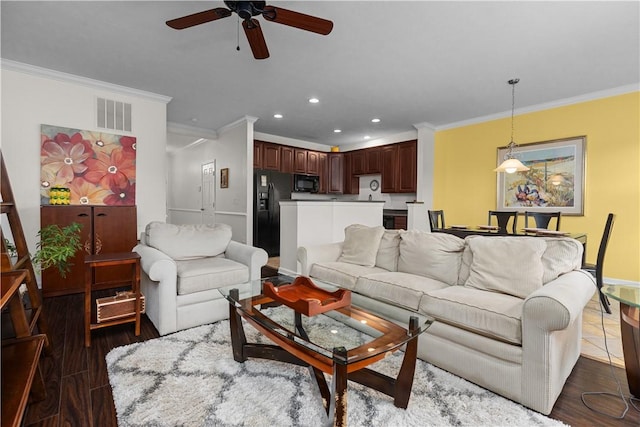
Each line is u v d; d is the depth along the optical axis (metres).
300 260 3.01
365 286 2.43
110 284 3.56
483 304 1.80
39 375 1.59
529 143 4.57
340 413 1.27
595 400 1.66
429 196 5.68
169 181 9.32
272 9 1.85
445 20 2.47
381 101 4.40
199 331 2.43
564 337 1.70
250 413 1.52
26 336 1.67
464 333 1.81
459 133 5.38
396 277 2.40
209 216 6.73
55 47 2.94
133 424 1.44
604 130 3.96
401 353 2.12
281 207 4.32
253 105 4.62
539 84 3.75
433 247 2.52
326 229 4.26
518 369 1.61
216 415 1.50
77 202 3.63
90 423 1.45
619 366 2.02
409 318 1.57
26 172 3.37
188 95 4.21
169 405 1.57
